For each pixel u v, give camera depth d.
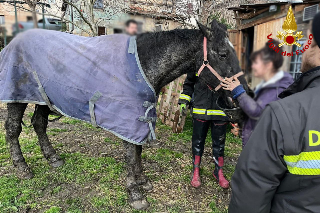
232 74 1.61
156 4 3.96
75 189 2.38
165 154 3.21
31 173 2.56
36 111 2.71
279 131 0.80
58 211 2.04
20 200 2.18
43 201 2.19
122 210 2.12
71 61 1.96
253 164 0.86
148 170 2.78
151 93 1.88
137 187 2.22
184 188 2.46
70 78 1.94
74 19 4.45
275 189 0.87
